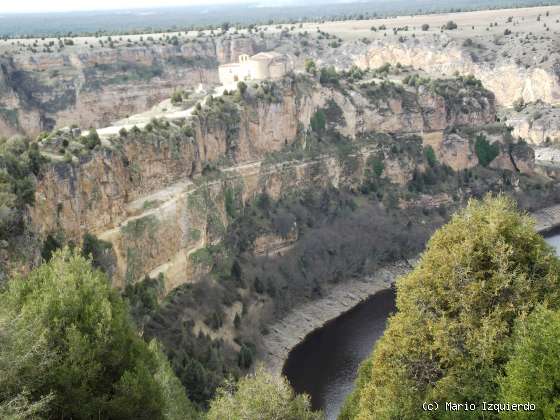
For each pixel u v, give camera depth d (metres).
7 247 56.47
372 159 139.75
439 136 152.25
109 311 40.69
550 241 142.00
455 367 36.50
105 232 77.75
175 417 48.38
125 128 91.19
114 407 37.72
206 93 126.81
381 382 40.12
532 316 34.28
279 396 41.03
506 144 161.25
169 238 89.00
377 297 113.94
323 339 97.75
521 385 31.16
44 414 36.22
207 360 81.38
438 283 39.41
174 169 95.06
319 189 129.12
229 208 108.12
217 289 96.44
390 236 128.88
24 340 35.53
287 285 108.00
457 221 42.19
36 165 66.12
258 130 118.50
